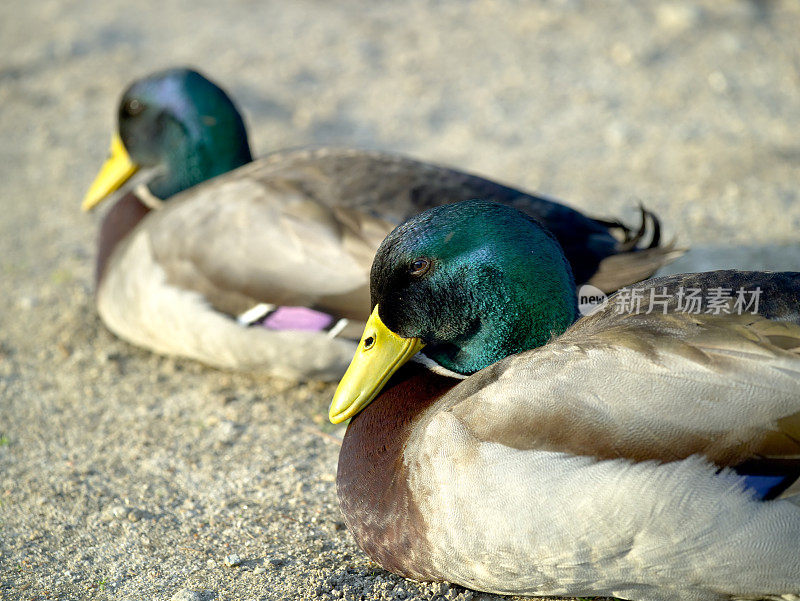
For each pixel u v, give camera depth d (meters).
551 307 5.87
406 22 16.84
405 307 5.92
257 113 13.91
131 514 6.86
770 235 10.73
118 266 9.05
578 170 12.39
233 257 8.23
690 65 14.94
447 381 5.95
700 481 4.72
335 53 15.73
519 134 13.36
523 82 14.70
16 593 6.05
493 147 13.02
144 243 8.80
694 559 4.85
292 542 6.48
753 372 4.75
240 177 8.75
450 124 13.66
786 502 4.71
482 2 17.50
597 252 7.60
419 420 5.57
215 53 15.79
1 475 7.41
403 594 5.82
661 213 11.32
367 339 6.05
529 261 5.81
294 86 14.70
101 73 15.38
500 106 14.07
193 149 9.55
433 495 5.24
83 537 6.64
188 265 8.45
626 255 7.49
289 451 7.69
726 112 13.63
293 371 8.45
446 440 5.20
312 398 8.48
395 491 5.46
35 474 7.41
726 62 14.95
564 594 5.48
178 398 8.52
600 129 13.40
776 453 4.70
